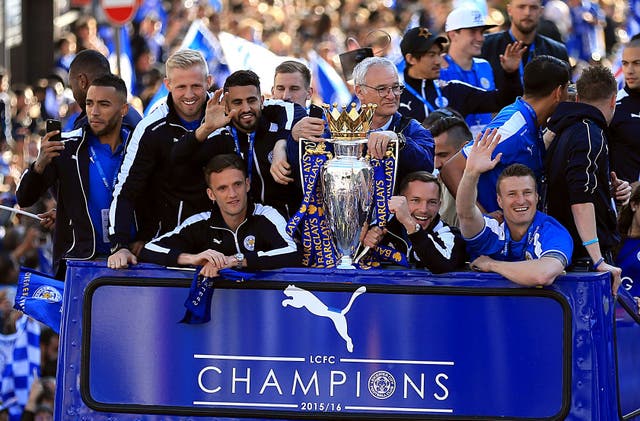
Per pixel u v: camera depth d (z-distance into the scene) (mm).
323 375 13859
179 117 15383
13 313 23984
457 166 16062
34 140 31562
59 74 35969
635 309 15227
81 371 14055
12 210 16125
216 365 13969
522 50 20422
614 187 16375
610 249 15148
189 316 13945
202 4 47562
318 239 14516
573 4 42719
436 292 13750
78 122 17141
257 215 14484
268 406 13906
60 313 15383
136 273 14070
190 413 13961
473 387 13727
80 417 14070
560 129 14836
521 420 13656
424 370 13773
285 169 14828
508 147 15312
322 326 13859
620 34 44312
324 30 47438
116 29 30438
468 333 13734
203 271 13836
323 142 14680
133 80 34344
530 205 14047
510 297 13680
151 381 14023
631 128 19000
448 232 14289
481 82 22391
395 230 14656
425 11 47250
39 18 35500
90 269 14102
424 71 20953
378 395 13805
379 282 13805
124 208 14969
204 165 15258
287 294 13883
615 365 14008
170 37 44625
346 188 14188
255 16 48688
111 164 15750
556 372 13641
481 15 22203
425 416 13758
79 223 15617
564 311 13633
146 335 14047
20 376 23812
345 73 19688
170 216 15352
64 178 15648
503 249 14188
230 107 15258
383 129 15703
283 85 18344
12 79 35469
